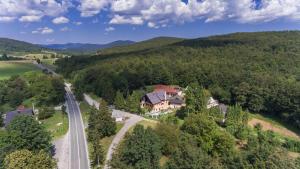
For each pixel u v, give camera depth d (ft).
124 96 447.01
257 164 192.95
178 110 369.30
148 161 181.37
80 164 222.28
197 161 181.37
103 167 210.38
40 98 433.89
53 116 365.81
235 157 204.95
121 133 272.10
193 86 357.61
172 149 215.72
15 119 220.23
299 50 552.82
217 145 236.43
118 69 560.20
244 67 512.63
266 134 292.81
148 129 209.46
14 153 172.24
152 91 445.37
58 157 234.58
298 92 369.30
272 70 497.87
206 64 535.60
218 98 450.30
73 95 511.40
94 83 511.81
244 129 289.94
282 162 193.77
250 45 632.79
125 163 183.42
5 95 449.89
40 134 218.59
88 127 294.05
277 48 581.53
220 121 332.80
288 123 376.89
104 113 268.62
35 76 571.28
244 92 418.92
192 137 237.86
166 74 505.25
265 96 406.00
